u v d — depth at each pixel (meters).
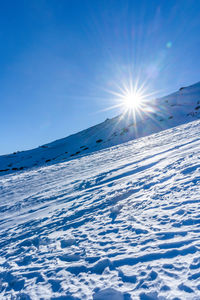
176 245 3.61
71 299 3.11
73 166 24.28
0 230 8.77
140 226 4.93
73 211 8.30
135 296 2.76
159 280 2.89
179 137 19.11
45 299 3.29
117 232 5.14
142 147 21.86
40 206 10.91
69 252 4.85
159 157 12.51
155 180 8.30
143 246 3.97
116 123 72.44
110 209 6.87
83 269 3.92
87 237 5.43
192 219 4.32
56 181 17.30
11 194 16.80
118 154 22.64
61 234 6.28
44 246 5.75
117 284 3.13
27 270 4.55
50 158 68.31
